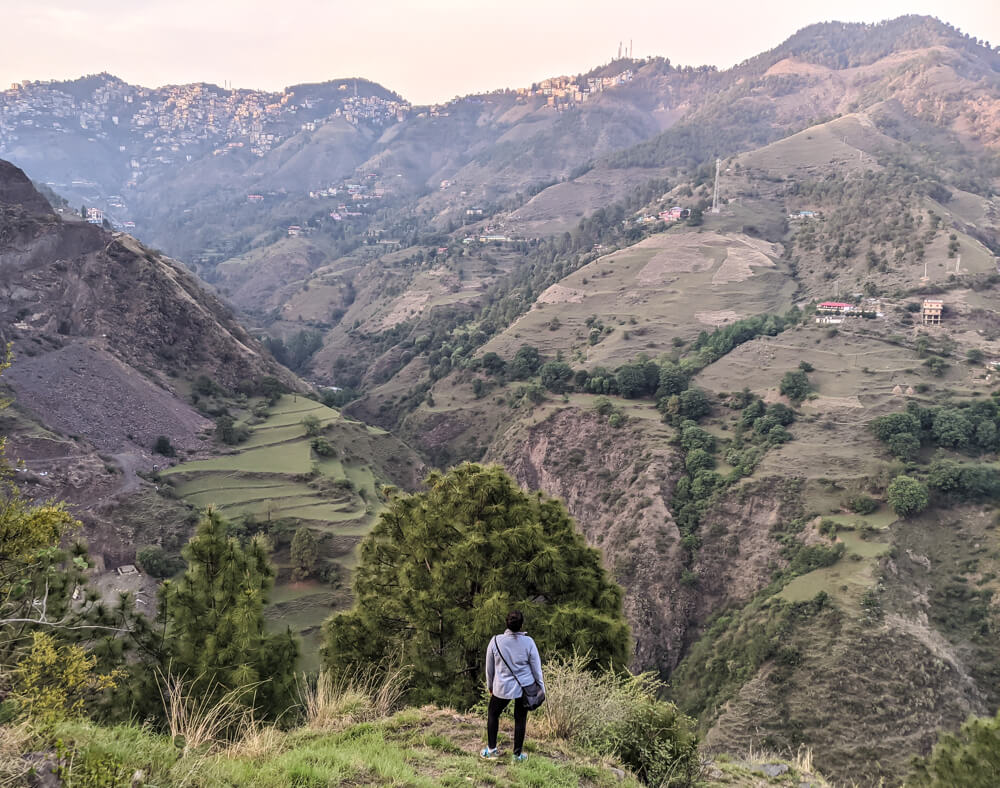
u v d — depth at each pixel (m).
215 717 9.52
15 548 10.13
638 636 68.06
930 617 56.03
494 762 8.98
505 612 14.98
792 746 48.12
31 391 72.50
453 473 19.05
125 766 5.87
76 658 8.73
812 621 55.81
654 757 10.27
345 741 9.44
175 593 15.05
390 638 16.91
